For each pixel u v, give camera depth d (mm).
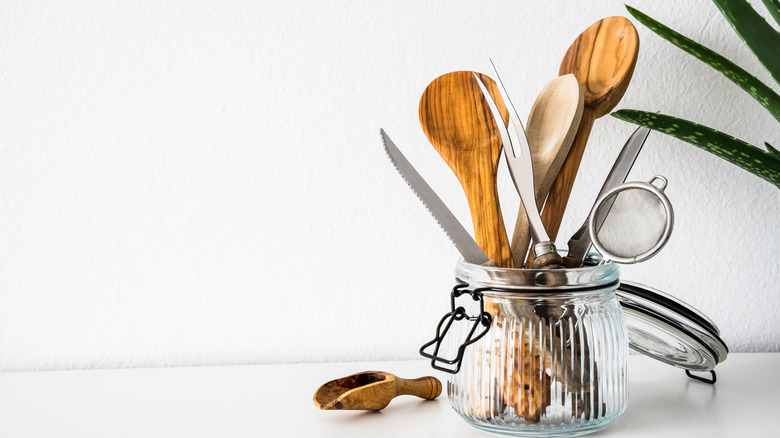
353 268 974
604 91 857
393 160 782
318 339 979
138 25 944
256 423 834
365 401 834
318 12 950
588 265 855
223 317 974
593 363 793
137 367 974
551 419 788
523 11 955
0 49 940
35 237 958
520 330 789
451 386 828
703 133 836
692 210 975
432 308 978
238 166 960
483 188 841
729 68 842
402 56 955
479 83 847
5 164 950
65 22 940
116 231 962
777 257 978
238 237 967
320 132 960
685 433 812
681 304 845
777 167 832
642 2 955
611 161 968
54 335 968
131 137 954
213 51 949
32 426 830
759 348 988
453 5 953
